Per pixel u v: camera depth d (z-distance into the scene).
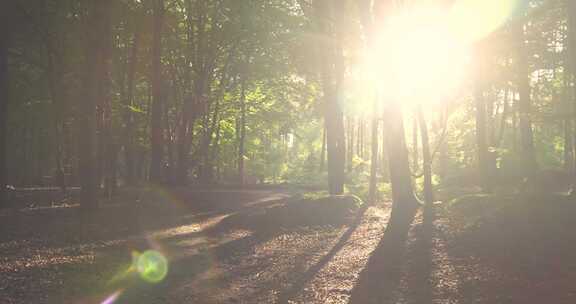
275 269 11.03
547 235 12.41
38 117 38.38
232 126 48.62
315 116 42.00
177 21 29.83
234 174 60.50
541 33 22.80
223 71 35.28
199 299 8.45
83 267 10.33
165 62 31.91
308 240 15.32
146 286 9.15
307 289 9.32
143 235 15.25
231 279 10.00
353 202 22.73
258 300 8.52
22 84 30.70
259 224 18.34
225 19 30.77
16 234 14.45
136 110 28.53
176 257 12.05
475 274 9.87
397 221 17.06
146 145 35.75
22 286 8.65
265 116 47.03
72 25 24.27
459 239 13.19
